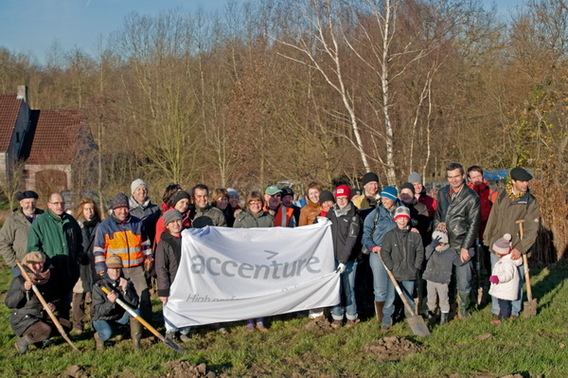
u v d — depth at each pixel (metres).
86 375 6.91
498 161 30.25
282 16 29.27
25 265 7.96
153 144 33.91
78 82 55.81
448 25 23.11
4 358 7.77
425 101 25.59
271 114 29.23
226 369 7.05
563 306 9.72
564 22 28.61
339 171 27.50
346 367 7.02
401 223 8.48
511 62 30.70
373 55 24.33
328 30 26.05
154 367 7.12
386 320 8.77
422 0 23.20
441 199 9.50
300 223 10.31
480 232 10.36
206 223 9.45
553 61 27.38
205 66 40.28
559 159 17.94
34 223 8.59
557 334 8.25
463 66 30.62
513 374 6.50
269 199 10.09
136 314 7.69
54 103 59.25
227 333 8.70
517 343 7.65
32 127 47.16
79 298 9.09
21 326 7.95
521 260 9.01
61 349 8.10
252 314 8.61
